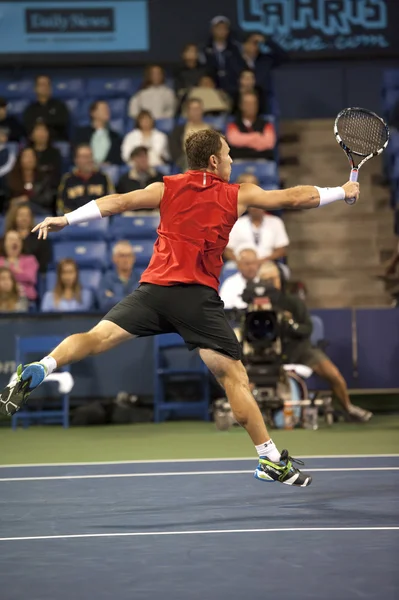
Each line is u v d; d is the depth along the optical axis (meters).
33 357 13.84
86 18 20.75
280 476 6.75
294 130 20.36
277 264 15.87
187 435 12.34
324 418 13.98
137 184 17.25
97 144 19.03
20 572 5.04
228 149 6.87
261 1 20.61
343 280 17.98
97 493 7.62
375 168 19.86
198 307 6.57
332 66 20.73
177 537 5.86
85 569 5.08
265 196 6.70
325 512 6.61
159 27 20.77
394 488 7.59
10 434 12.84
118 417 13.86
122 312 6.62
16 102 20.55
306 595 4.47
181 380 14.20
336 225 18.89
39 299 16.11
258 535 5.86
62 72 20.98
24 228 16.41
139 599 4.45
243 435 12.23
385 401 15.07
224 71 19.97
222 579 4.80
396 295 17.30
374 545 5.52
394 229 18.97
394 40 20.55
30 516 6.66
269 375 12.65
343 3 20.55
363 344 14.42
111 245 17.19
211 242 6.61
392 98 20.08
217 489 7.71
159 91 19.69
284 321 13.23
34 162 18.11
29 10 20.66
